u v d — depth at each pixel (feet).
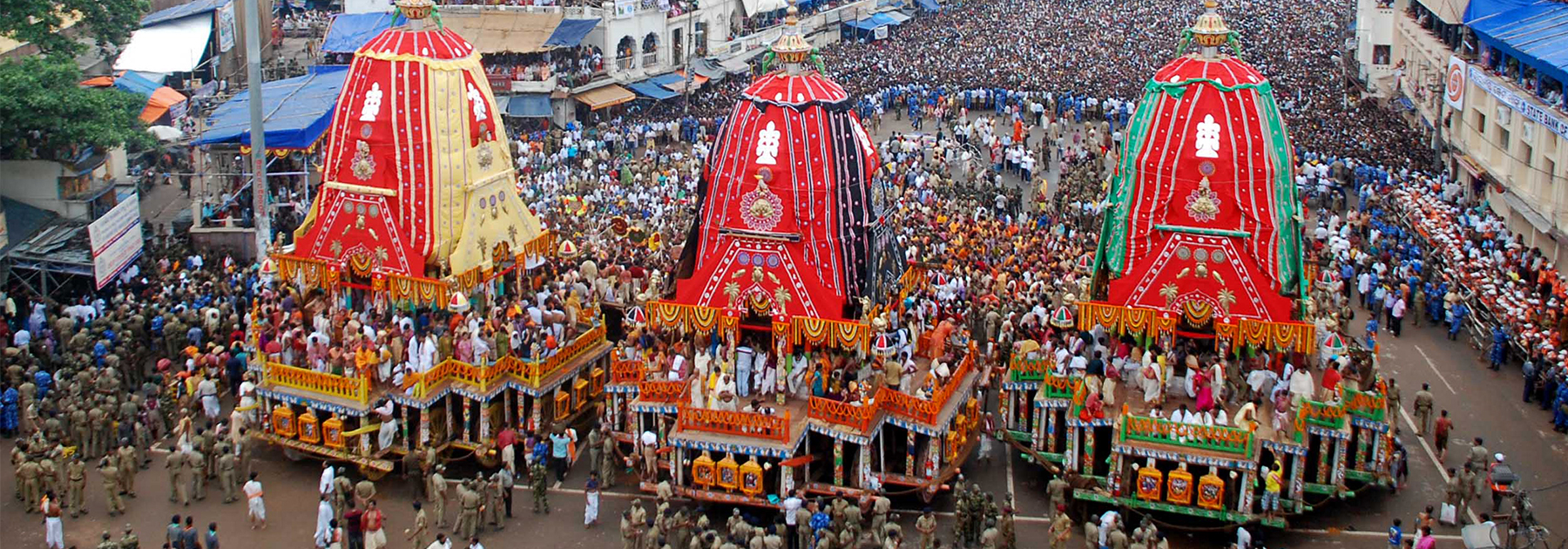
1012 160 238.48
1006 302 147.23
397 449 123.34
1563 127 160.86
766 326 122.72
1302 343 114.62
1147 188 116.78
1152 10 397.60
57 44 178.40
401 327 127.85
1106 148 247.91
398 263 129.59
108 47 236.02
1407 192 197.47
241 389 124.16
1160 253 117.29
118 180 184.85
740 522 106.22
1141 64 314.35
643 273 151.02
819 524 108.06
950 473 117.19
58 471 118.42
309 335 132.05
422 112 126.93
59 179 164.66
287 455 126.31
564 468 124.57
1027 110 277.64
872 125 274.36
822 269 117.39
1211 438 109.81
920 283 137.59
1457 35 219.20
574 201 188.75
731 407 115.85
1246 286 115.75
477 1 264.52
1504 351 149.07
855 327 116.26
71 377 132.46
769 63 120.26
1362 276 167.32
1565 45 172.35
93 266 147.23
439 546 104.83
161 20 252.01
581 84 259.39
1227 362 119.03
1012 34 360.69
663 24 279.90
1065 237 176.65
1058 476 116.26
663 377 120.37
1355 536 113.39
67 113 158.92
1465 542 93.56
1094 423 113.80
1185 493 110.32
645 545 110.52
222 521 116.88
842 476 115.96
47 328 144.97
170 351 144.77
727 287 119.34
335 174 131.34
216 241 174.70
